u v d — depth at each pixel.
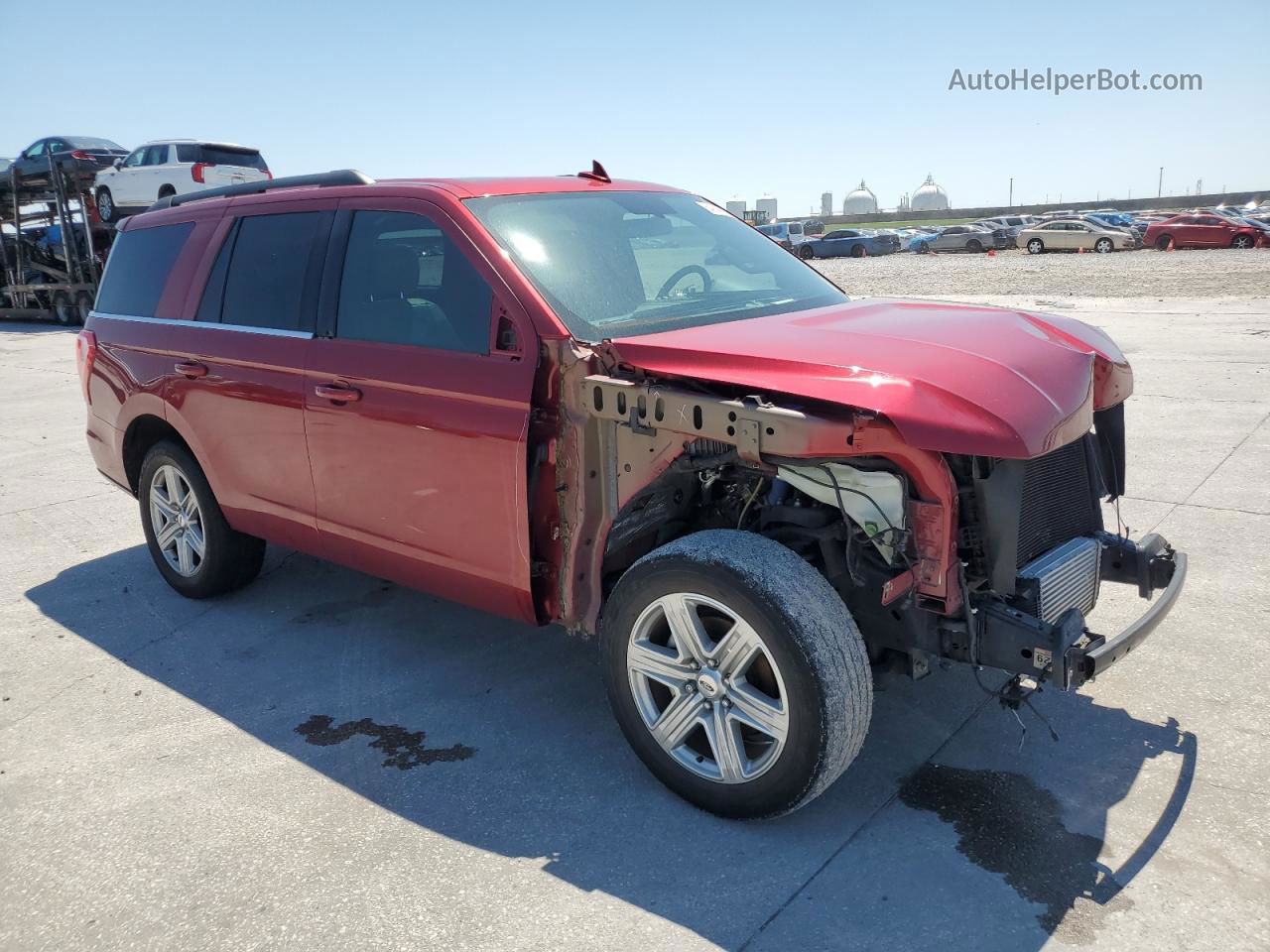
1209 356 11.17
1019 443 2.55
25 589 5.51
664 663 3.13
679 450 3.00
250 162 21.69
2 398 12.58
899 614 3.06
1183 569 3.45
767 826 3.09
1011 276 26.08
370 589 5.30
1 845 3.17
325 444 3.96
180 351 4.64
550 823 3.17
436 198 3.68
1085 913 2.63
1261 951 2.46
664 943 2.61
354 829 3.18
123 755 3.71
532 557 3.36
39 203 25.41
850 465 2.82
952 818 3.08
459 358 3.46
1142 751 3.39
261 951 2.65
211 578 5.00
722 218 4.59
